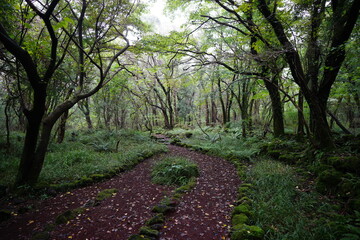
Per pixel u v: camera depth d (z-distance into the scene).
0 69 5.64
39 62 6.65
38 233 3.07
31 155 4.80
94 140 9.84
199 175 5.96
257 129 10.85
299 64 5.13
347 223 2.84
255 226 2.94
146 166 7.11
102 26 7.64
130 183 5.48
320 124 5.21
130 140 10.59
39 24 7.17
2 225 3.39
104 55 11.80
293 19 5.70
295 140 7.34
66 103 5.49
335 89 7.74
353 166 3.88
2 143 7.49
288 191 4.03
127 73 11.13
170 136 14.38
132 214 3.71
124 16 7.96
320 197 3.79
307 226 2.96
